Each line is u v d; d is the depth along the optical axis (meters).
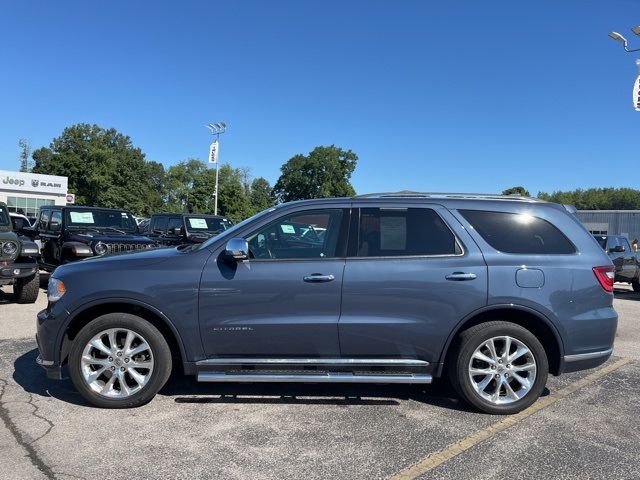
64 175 67.00
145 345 4.29
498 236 4.41
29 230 12.93
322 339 4.25
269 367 4.29
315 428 4.04
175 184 94.75
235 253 4.15
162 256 4.39
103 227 12.09
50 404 4.41
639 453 3.71
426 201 4.51
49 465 3.36
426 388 5.03
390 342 4.26
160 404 4.46
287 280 4.23
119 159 72.44
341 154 91.56
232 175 89.75
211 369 4.29
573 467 3.48
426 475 3.34
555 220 4.51
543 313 4.28
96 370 4.32
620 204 110.50
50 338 4.27
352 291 4.23
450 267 4.27
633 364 6.14
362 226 4.41
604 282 4.41
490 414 4.38
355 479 3.28
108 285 4.23
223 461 3.48
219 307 4.23
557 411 4.51
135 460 3.46
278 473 3.33
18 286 9.05
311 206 4.50
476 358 4.32
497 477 3.33
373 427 4.08
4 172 48.22
